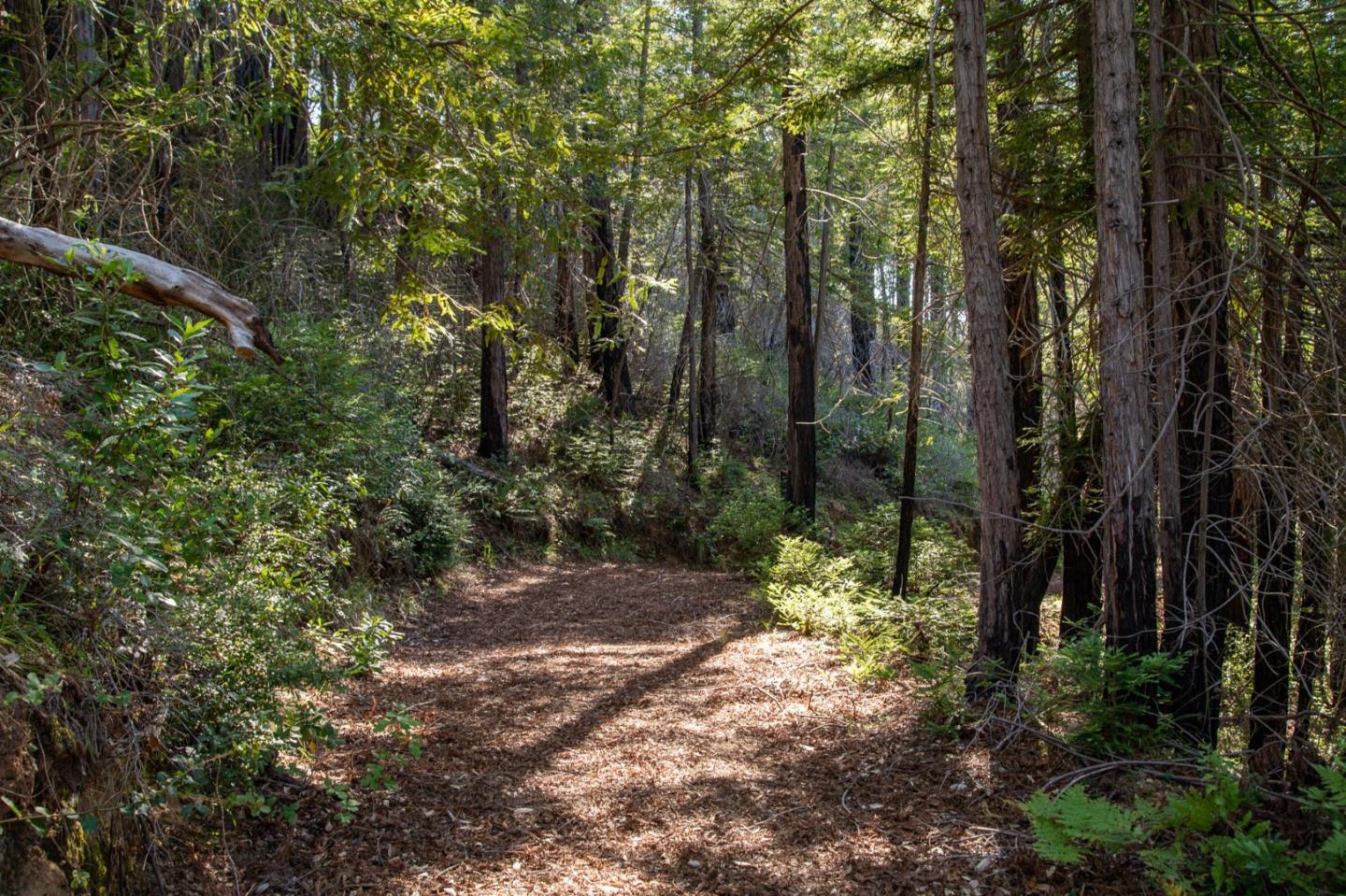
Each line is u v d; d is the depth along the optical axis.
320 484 6.19
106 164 7.44
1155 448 5.95
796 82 9.25
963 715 6.04
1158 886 3.73
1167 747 5.32
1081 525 7.41
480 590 12.67
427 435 16.83
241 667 4.29
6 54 7.12
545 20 13.91
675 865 4.32
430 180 6.68
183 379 3.48
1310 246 7.31
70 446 3.65
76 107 7.12
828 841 4.55
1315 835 3.75
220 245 10.27
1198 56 6.69
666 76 16.78
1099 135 5.89
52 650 3.26
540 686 7.68
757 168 18.88
